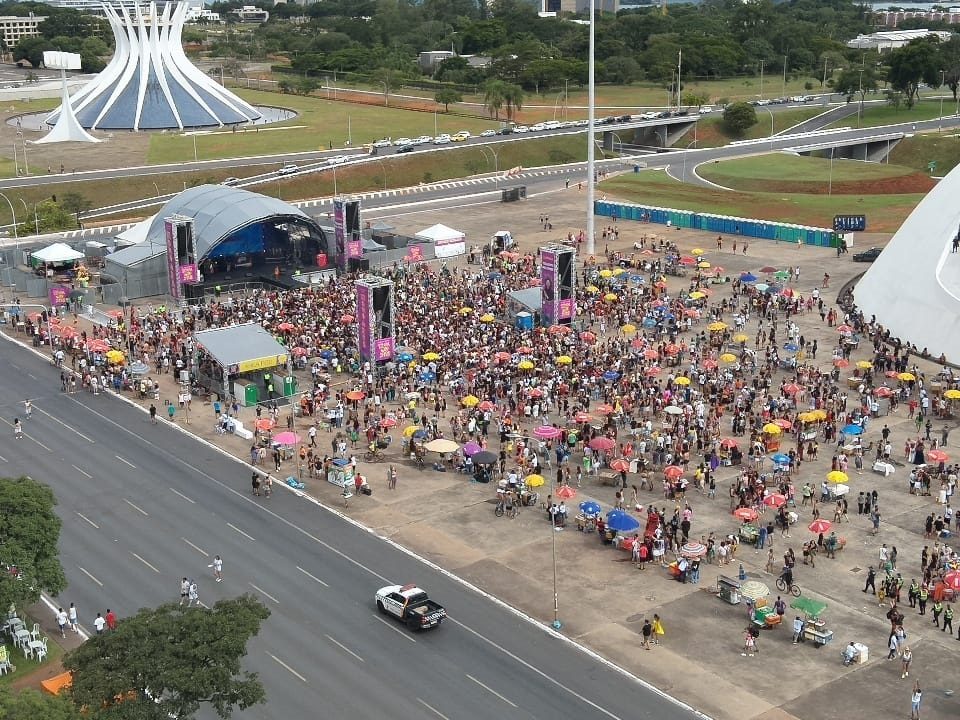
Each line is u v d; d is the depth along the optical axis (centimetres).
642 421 9750
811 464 8925
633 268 15788
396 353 11381
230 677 5234
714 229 18438
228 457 9444
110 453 9550
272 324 12581
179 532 7988
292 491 8719
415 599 6681
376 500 8500
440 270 15925
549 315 12600
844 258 16250
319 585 7181
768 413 9588
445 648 6400
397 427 9894
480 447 8912
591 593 7019
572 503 8325
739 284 14538
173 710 5012
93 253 16450
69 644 6488
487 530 7950
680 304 13312
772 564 7269
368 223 18662
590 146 16675
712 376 10625
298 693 5950
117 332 12625
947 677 6016
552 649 6381
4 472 9125
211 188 15888
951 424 9775
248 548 7719
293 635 6556
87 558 7588
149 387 10944
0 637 6475
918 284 12256
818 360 11562
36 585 6334
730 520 7962
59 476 9050
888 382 10831
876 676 6038
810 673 6084
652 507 8150
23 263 16162
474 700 5872
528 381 10381
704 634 6506
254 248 16162
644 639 6388
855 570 7231
